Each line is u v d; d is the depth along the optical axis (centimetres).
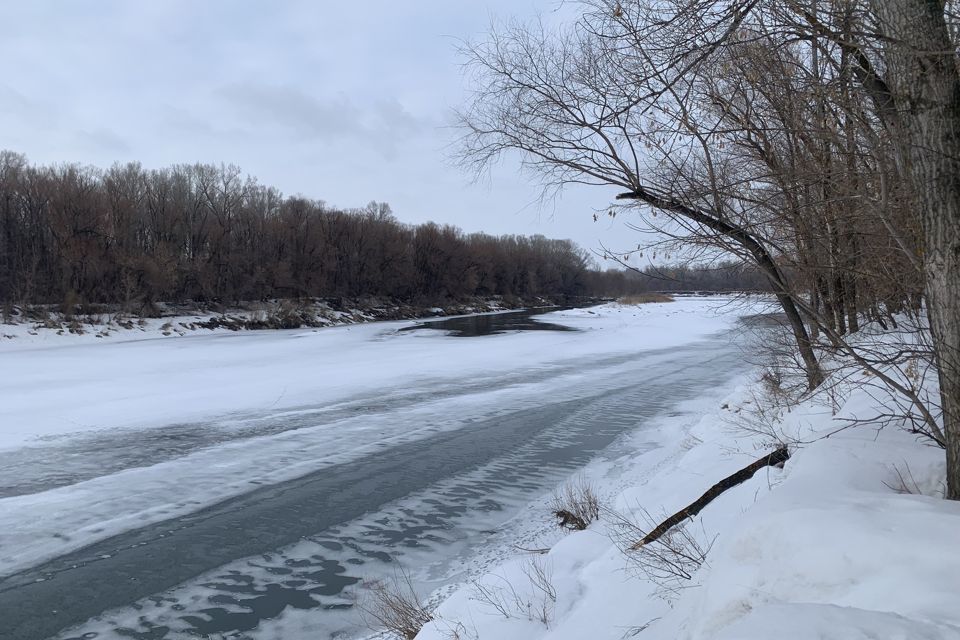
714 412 1357
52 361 2700
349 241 6719
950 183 343
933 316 363
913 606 229
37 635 630
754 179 569
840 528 287
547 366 2581
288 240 6062
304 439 1405
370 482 1102
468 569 738
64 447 1342
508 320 5791
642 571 518
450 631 516
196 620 650
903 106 364
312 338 3906
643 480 1003
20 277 4159
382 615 631
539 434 1438
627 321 5169
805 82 540
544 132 622
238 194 5978
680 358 2823
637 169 596
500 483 1083
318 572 753
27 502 1012
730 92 631
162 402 1819
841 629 206
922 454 439
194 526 909
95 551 827
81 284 4350
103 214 4500
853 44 370
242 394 1948
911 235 487
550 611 517
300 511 964
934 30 341
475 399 1870
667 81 500
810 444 519
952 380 354
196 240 5447
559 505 918
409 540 843
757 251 566
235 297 5331
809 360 806
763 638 209
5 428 1507
